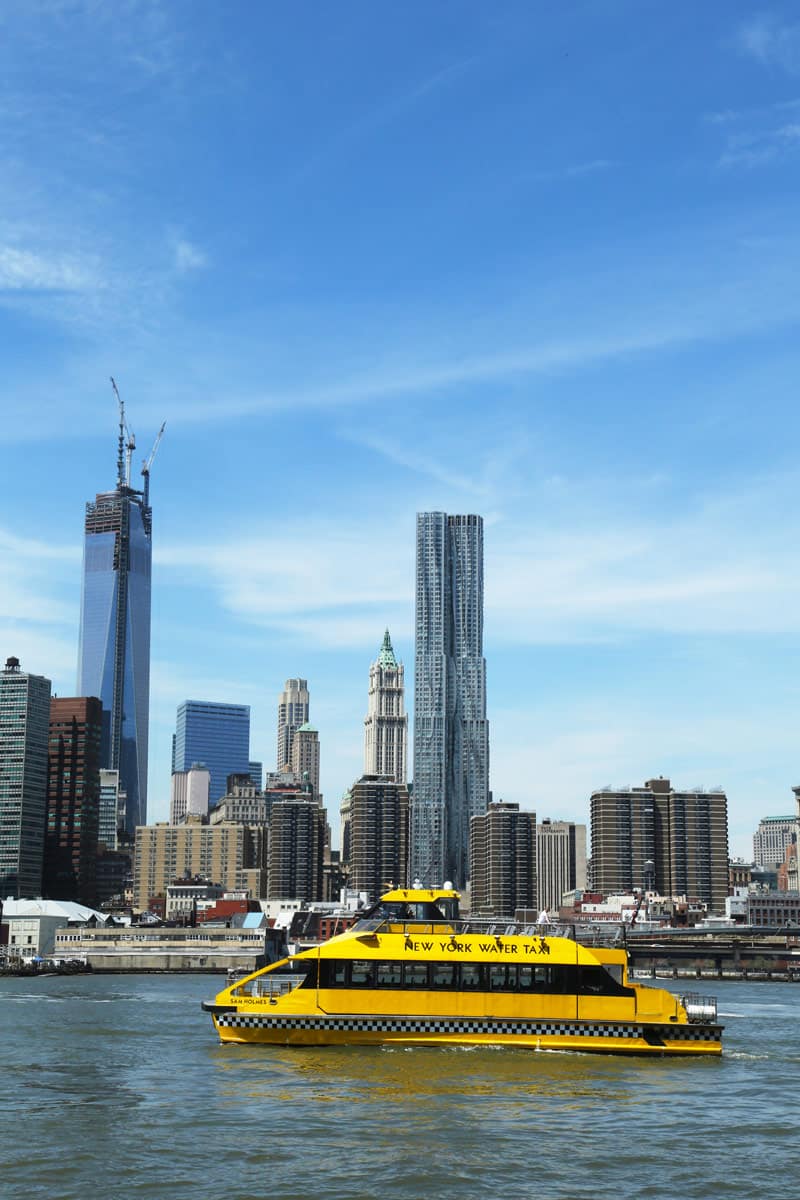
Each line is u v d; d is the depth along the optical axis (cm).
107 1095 7256
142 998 19838
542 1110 6750
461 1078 7669
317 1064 8125
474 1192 5125
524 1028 8631
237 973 9269
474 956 8712
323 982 8731
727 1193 5188
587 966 8700
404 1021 8631
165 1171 5378
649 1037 8712
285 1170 5406
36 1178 5262
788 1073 8419
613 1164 5616
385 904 9181
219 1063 8225
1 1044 10419
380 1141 5947
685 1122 6556
